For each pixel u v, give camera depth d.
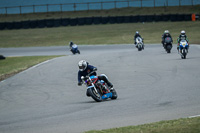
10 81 59.44
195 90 39.22
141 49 110.62
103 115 28.89
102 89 37.62
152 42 157.50
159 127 21.66
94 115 29.20
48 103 38.69
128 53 101.31
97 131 22.02
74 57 96.88
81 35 192.12
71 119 28.25
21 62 95.44
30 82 56.88
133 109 30.59
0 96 46.22
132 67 67.38
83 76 37.66
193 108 28.80
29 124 27.75
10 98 44.22
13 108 37.44
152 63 71.75
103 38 179.75
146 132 20.59
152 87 44.38
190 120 23.06
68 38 186.12
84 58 91.38
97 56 95.75
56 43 173.38
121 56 92.06
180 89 40.88
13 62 99.00
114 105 33.47
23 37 195.75
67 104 36.88
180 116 26.03
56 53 134.25
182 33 76.94
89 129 23.97
